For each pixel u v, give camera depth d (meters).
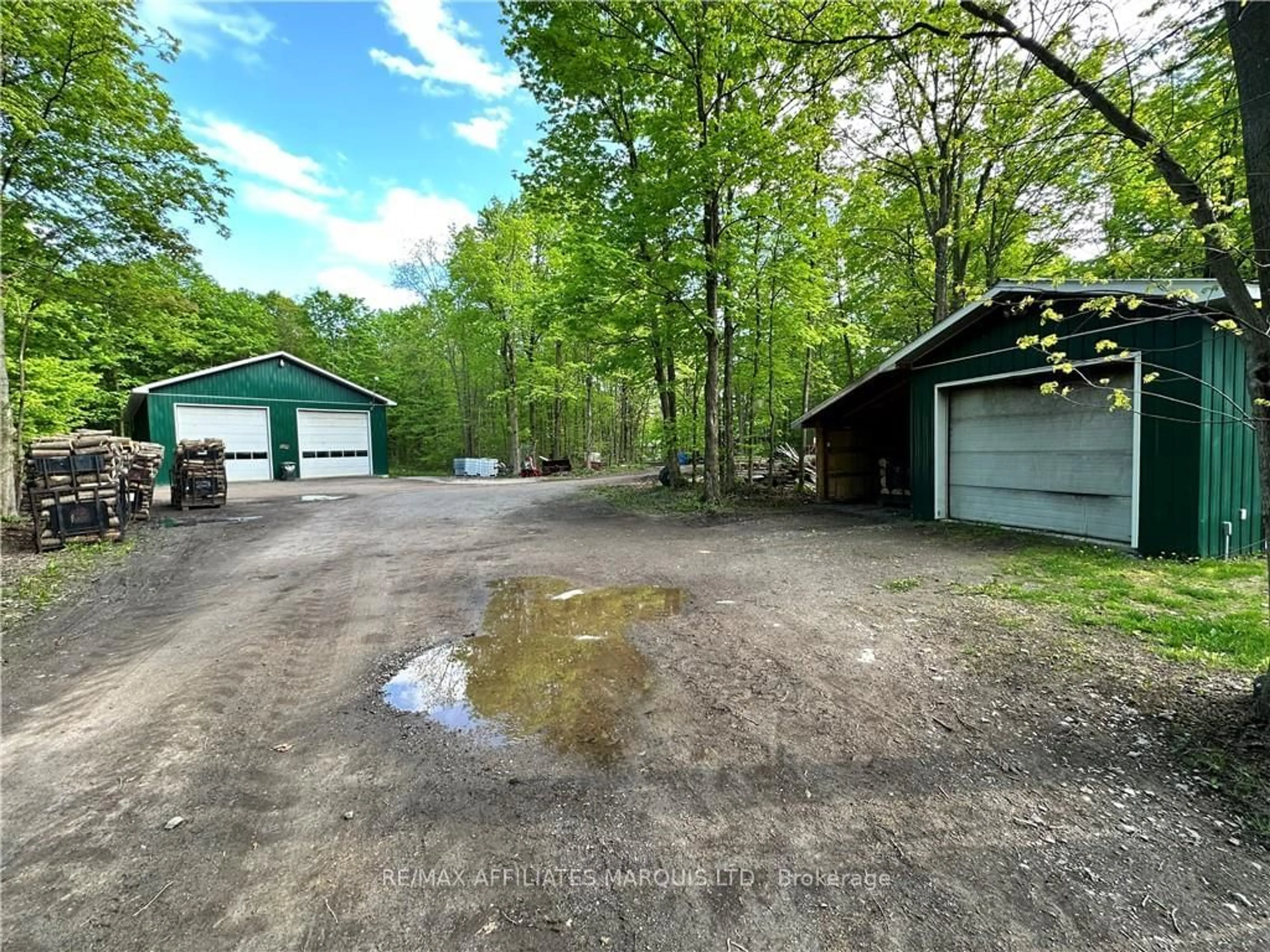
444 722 2.79
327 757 2.48
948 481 8.50
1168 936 1.47
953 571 5.42
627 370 14.10
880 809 2.04
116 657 3.69
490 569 6.09
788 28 6.23
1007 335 7.30
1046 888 1.65
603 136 10.68
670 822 2.00
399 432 31.48
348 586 5.44
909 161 10.52
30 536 7.71
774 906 1.61
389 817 2.06
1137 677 2.96
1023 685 2.96
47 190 9.08
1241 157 3.03
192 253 10.57
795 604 4.58
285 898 1.68
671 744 2.53
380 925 1.57
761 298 11.73
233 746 2.58
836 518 9.36
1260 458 2.51
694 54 9.13
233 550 7.17
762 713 2.79
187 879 1.77
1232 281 2.50
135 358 21.77
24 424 12.57
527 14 9.43
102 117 8.77
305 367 19.94
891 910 1.59
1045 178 3.94
